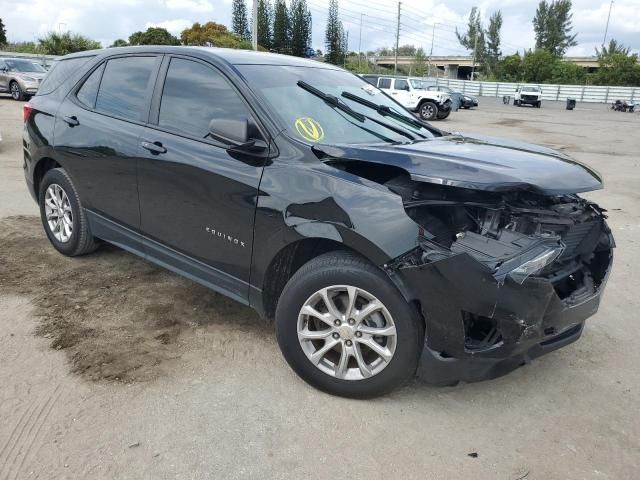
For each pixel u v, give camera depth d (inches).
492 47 4069.9
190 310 156.0
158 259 151.5
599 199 334.6
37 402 112.7
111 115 159.8
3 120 574.6
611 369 136.9
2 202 259.1
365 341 112.3
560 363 139.0
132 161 148.3
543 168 115.4
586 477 98.9
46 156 180.2
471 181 104.3
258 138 125.6
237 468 97.3
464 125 874.1
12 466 95.3
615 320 165.9
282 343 120.5
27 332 139.8
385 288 106.7
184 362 129.9
